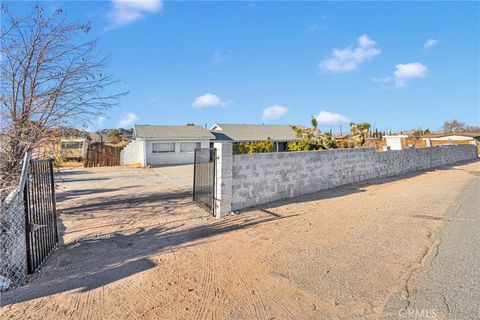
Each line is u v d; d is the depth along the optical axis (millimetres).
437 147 20031
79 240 5406
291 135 34062
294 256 4578
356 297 3365
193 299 3379
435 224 6188
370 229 5902
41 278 3928
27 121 5098
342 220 6574
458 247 4824
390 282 3701
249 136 32250
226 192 7102
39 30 5301
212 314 3082
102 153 24797
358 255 4582
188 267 4234
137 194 10219
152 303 3299
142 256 4648
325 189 10391
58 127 5477
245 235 5629
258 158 7980
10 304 3297
